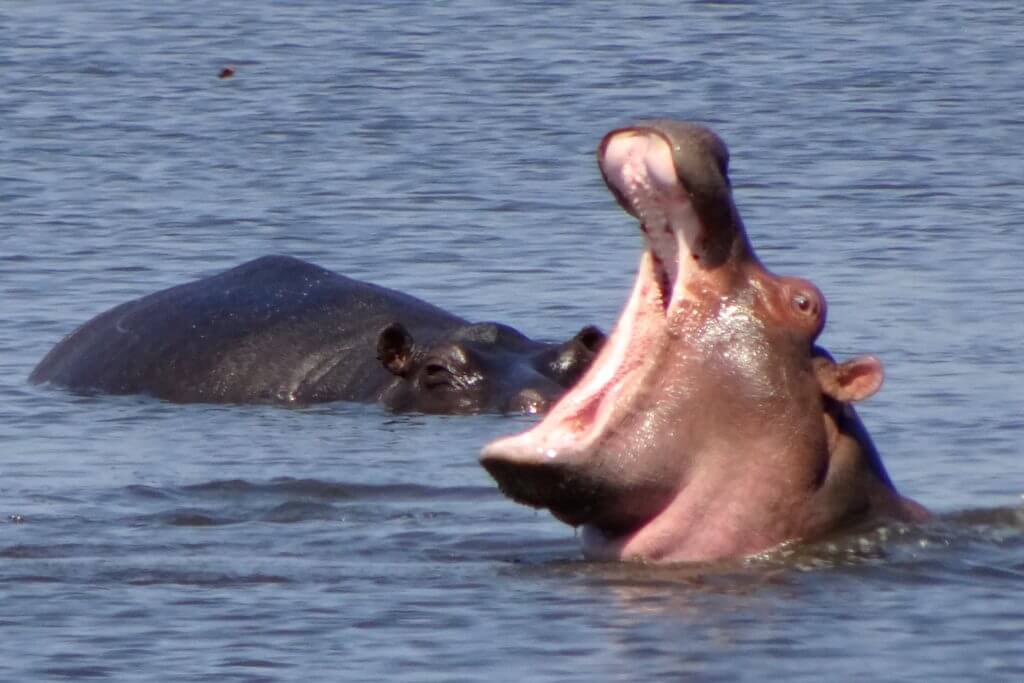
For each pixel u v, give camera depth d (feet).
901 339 234.17
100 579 137.08
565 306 256.52
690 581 129.49
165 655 120.26
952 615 123.54
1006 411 200.13
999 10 566.77
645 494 129.29
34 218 316.40
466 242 296.51
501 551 145.18
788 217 308.81
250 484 172.96
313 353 232.12
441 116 408.46
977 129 390.63
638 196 127.75
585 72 460.96
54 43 510.17
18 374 237.45
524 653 118.83
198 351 233.76
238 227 309.01
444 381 218.18
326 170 354.74
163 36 522.88
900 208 315.58
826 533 131.34
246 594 132.98
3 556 144.25
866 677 113.19
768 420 129.29
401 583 134.72
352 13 561.84
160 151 375.04
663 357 129.08
